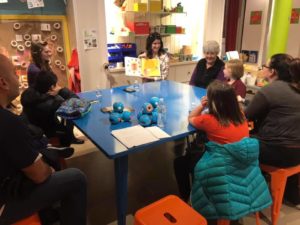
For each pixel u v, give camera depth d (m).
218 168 1.55
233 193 1.53
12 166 1.27
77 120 1.94
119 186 1.63
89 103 2.17
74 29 3.43
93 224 1.92
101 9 3.51
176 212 1.47
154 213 1.46
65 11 3.56
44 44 3.18
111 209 2.08
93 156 2.87
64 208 1.56
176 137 1.66
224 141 1.62
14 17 3.24
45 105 2.25
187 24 4.82
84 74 3.63
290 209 2.07
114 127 1.80
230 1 5.11
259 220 1.90
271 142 1.82
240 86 2.56
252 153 1.53
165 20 4.55
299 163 1.81
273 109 1.83
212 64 3.07
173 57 4.57
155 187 2.36
